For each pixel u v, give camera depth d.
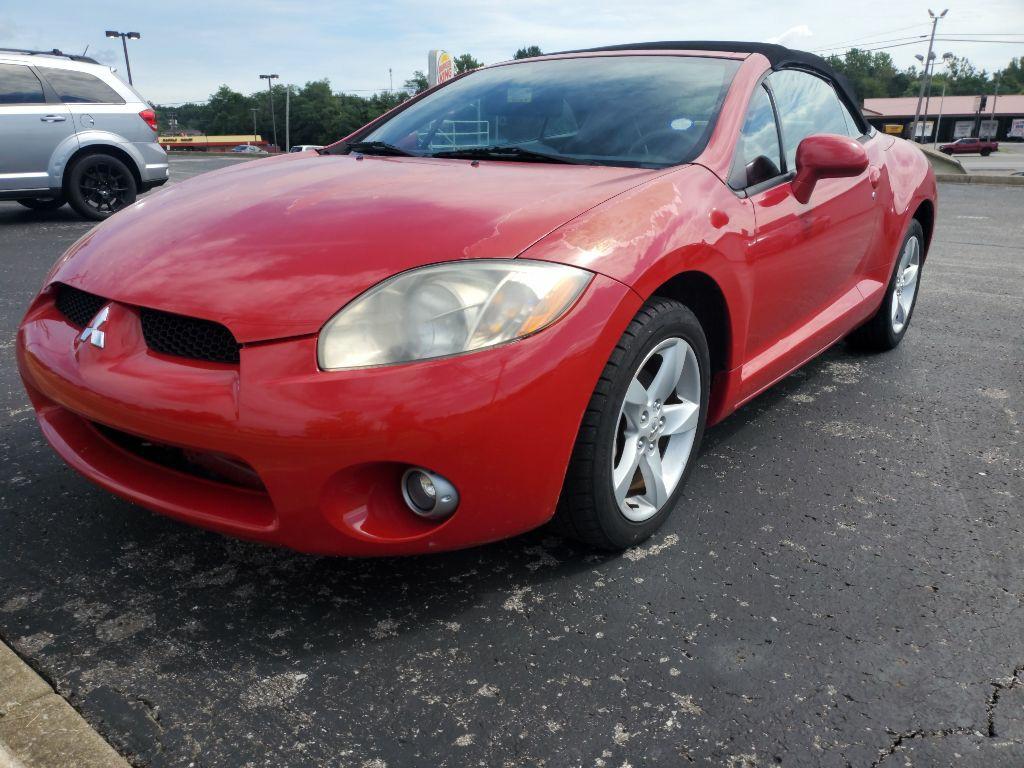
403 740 1.46
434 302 1.60
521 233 1.74
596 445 1.80
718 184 2.20
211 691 1.56
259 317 1.60
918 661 1.67
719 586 1.92
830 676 1.63
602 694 1.57
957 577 1.98
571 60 2.90
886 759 1.43
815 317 2.90
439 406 1.55
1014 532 2.19
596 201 1.91
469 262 1.66
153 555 2.01
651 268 1.83
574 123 2.49
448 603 1.84
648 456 2.04
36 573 1.92
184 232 1.92
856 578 1.96
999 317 4.52
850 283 3.14
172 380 1.63
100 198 7.91
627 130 2.40
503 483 1.67
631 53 2.84
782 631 1.76
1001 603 1.88
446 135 2.63
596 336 1.71
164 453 1.86
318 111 114.44
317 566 1.98
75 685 1.57
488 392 1.59
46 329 1.96
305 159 2.58
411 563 1.99
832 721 1.51
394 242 1.71
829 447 2.71
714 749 1.45
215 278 1.70
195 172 14.41
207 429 1.57
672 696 1.57
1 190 7.29
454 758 1.42
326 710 1.52
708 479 2.46
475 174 2.16
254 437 1.55
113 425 1.69
